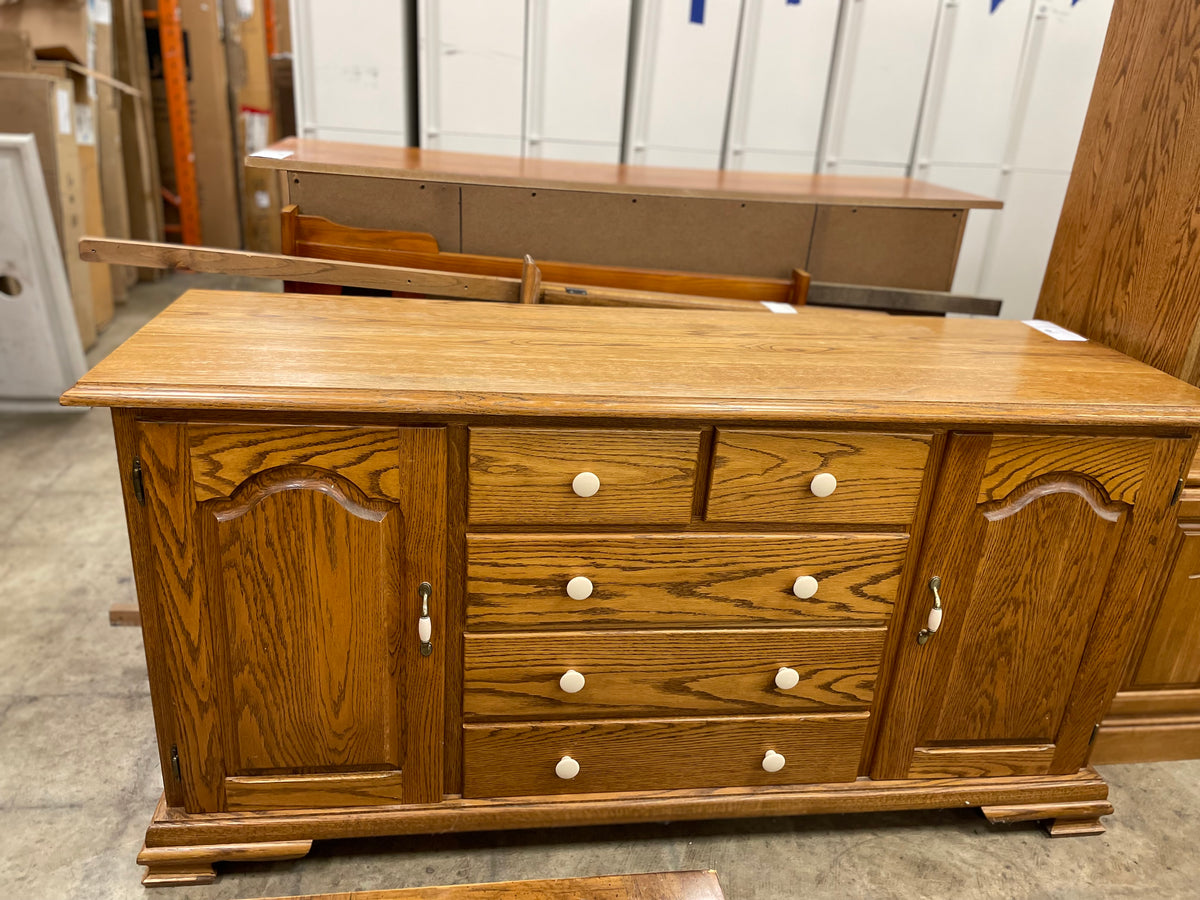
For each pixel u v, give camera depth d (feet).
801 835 5.55
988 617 5.01
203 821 4.82
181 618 4.38
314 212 7.17
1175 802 5.95
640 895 3.96
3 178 10.03
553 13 11.68
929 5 11.75
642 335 5.25
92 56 13.16
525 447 4.23
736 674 4.97
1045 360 5.25
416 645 4.62
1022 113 12.25
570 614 4.67
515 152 12.37
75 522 8.79
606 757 5.08
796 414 4.23
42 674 6.61
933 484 4.65
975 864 5.40
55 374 11.11
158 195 16.37
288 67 16.67
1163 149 5.23
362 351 4.56
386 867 5.10
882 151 12.56
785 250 7.64
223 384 3.95
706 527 4.59
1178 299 5.10
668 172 8.61
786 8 11.78
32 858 5.06
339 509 4.25
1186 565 5.57
